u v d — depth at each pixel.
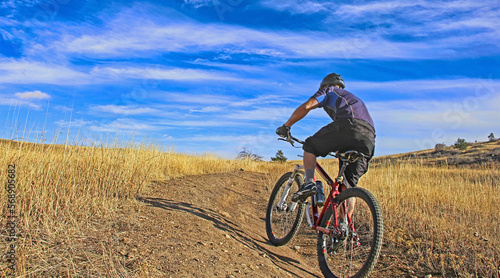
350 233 2.93
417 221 4.76
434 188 7.18
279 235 3.88
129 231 3.09
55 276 2.03
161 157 7.73
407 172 8.47
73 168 4.48
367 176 7.35
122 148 6.07
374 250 2.53
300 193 3.08
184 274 2.35
